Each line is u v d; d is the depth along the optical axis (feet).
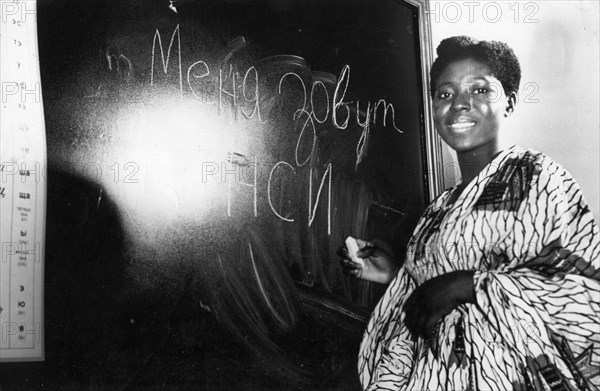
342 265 6.53
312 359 6.34
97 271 5.89
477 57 7.00
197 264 6.12
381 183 6.73
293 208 6.44
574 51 7.24
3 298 5.65
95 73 6.02
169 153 6.14
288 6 6.61
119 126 6.04
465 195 6.78
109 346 5.86
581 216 6.87
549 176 6.86
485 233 6.63
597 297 6.62
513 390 6.39
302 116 6.55
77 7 6.02
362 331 6.51
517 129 6.97
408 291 6.63
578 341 6.50
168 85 6.19
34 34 5.90
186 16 6.29
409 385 6.48
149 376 5.92
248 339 6.18
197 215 6.16
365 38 6.81
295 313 6.34
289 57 6.56
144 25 6.17
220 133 6.30
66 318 5.80
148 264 6.00
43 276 5.77
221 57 6.36
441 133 6.89
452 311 6.55
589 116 7.16
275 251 6.34
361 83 6.75
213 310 6.12
